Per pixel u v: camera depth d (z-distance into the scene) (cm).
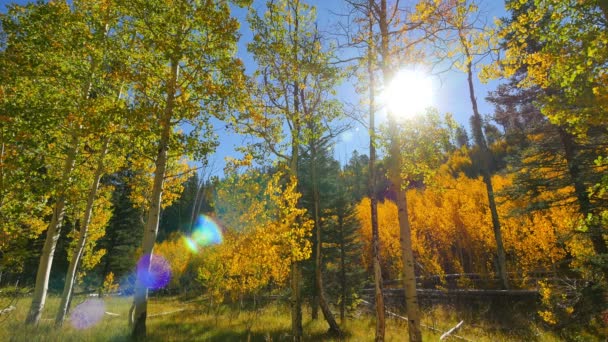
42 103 795
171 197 1310
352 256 1906
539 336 1204
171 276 3375
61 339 764
